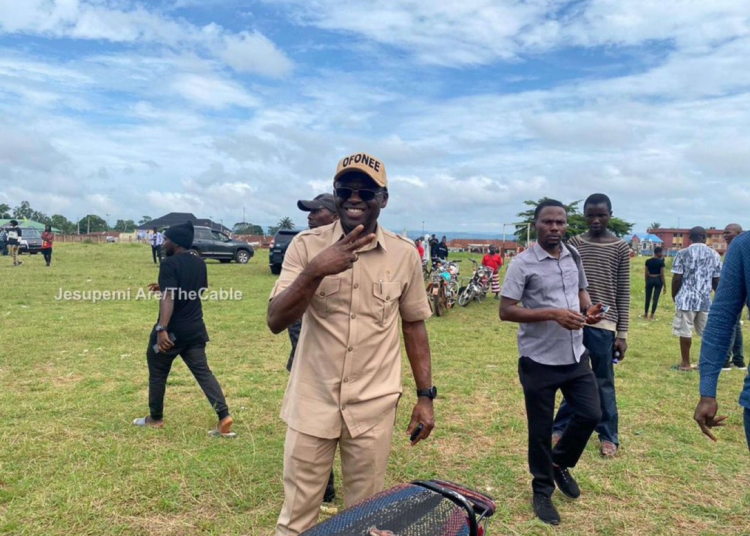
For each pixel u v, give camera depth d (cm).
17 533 310
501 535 321
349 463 229
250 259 2914
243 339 861
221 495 359
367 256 224
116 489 360
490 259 1476
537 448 341
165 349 441
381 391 226
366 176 216
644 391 605
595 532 327
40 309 1105
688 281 702
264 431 472
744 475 398
